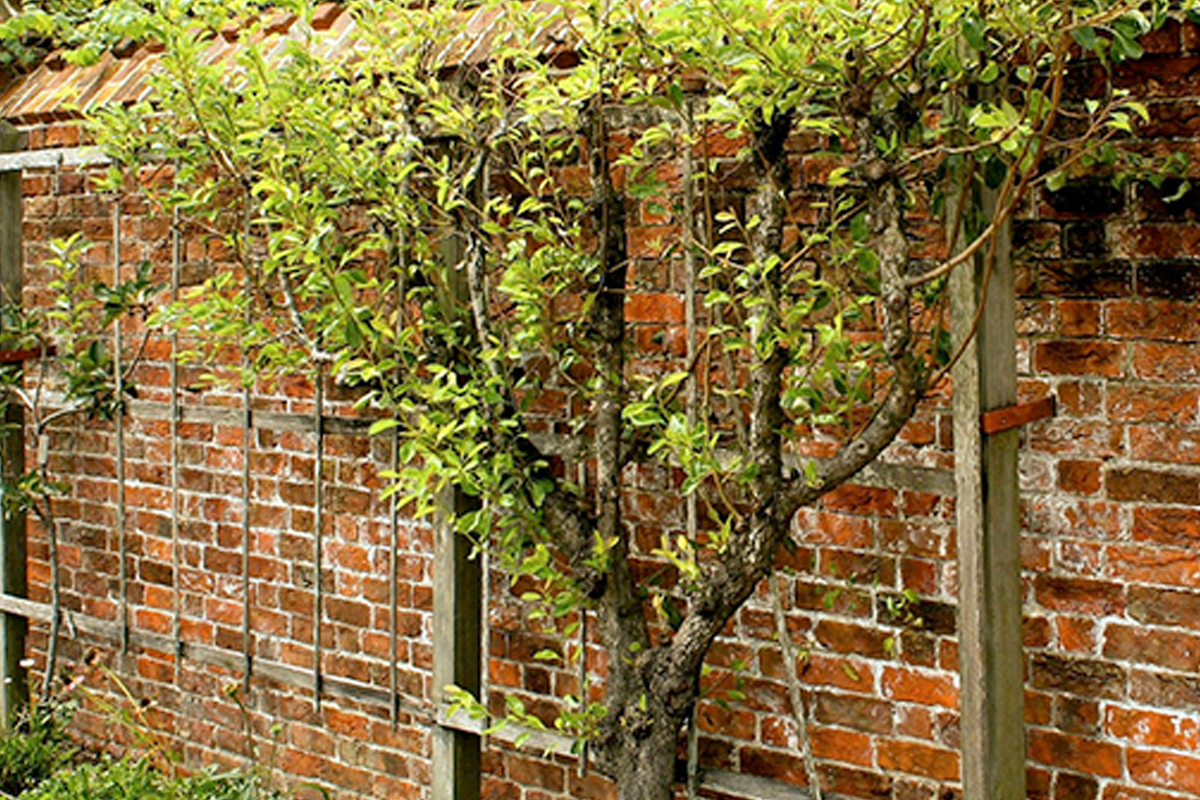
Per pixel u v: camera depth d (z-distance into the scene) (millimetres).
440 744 4113
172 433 4828
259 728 4922
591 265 3455
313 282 3516
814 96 2990
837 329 2945
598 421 3510
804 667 3703
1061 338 3275
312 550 4719
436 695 4090
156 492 5176
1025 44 3021
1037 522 3336
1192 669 3150
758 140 3135
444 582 4043
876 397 3525
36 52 5516
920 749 3531
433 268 3746
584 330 3594
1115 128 3059
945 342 3131
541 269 3381
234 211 4270
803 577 3697
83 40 4766
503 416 3709
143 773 4473
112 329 5234
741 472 3191
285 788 4844
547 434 3838
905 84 2914
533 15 3357
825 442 3635
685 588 3379
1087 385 3248
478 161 3621
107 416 5008
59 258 5164
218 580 5008
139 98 4734
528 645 4207
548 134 3984
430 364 3736
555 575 3561
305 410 4699
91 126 4121
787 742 3746
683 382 3787
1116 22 2615
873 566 3584
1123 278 3189
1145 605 3201
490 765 4312
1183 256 3117
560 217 3980
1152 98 3141
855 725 3629
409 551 4465
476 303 3662
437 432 3445
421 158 3768
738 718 3826
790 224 3621
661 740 3422
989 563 3123
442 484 3352
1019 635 3227
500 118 3594
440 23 3568
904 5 2691
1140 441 3191
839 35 2727
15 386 5305
